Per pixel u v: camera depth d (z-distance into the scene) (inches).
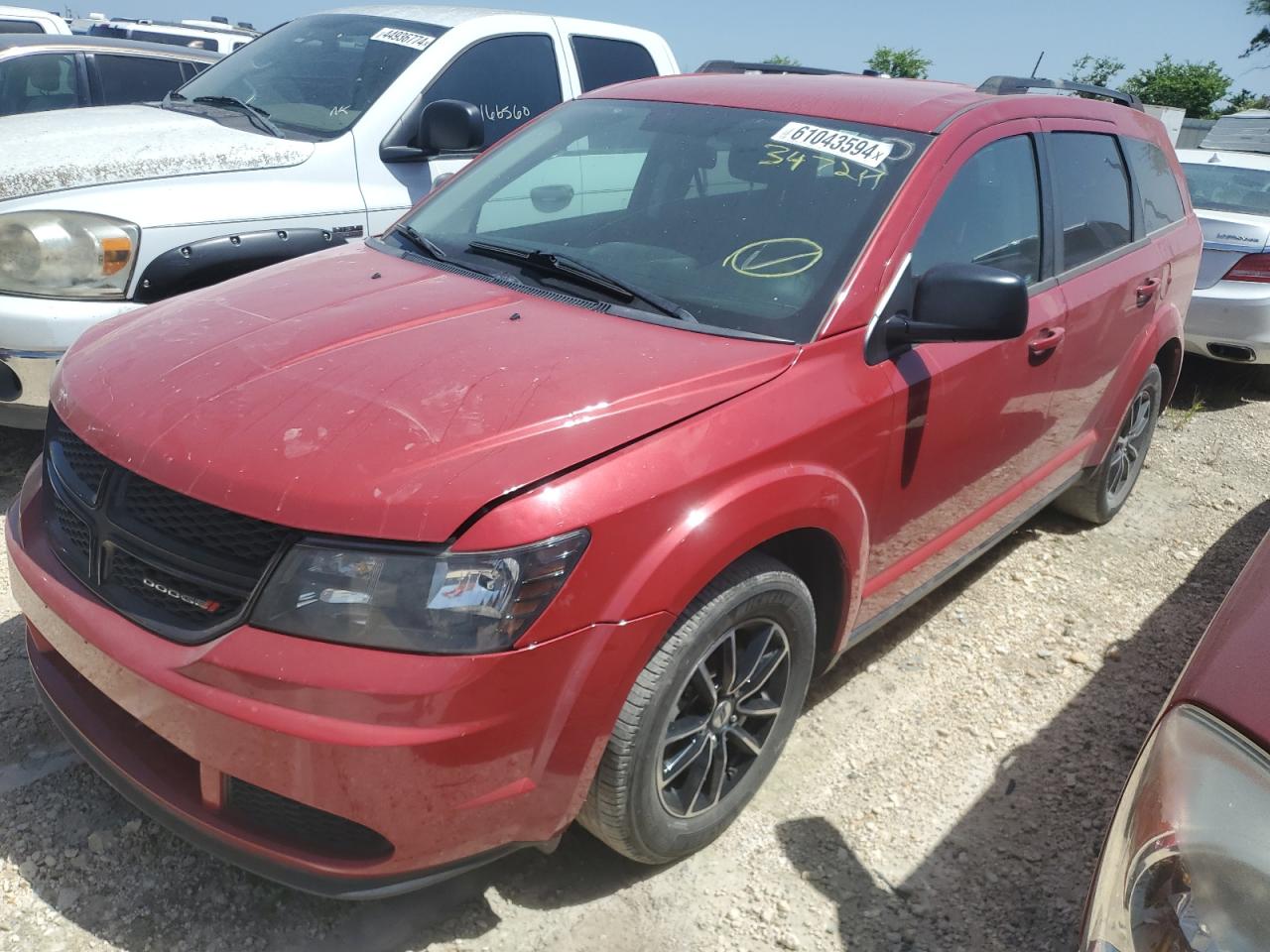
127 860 99.4
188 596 82.8
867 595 118.7
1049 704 137.3
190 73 309.6
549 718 81.9
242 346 98.8
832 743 125.2
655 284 113.3
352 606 77.3
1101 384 162.9
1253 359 272.7
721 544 88.9
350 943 93.0
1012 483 146.5
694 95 140.6
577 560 80.8
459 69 209.2
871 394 106.3
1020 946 98.7
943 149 121.6
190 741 81.2
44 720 116.5
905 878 105.6
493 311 107.6
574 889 100.8
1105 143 163.0
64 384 101.5
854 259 110.0
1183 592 172.2
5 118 194.2
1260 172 301.3
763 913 99.4
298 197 179.0
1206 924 56.2
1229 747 61.2
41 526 98.1
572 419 86.4
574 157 137.4
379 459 81.2
